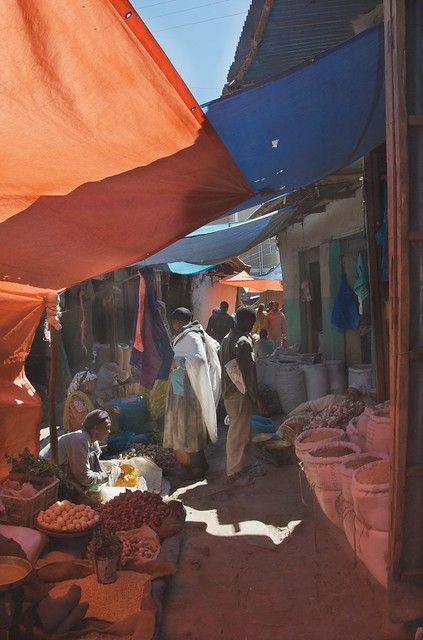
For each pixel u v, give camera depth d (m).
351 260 9.67
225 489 6.48
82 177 3.62
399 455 3.20
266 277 20.06
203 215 4.29
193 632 3.78
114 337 13.51
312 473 4.77
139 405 8.85
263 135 3.90
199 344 7.05
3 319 5.75
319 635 3.67
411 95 3.07
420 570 3.32
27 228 4.05
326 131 4.20
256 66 6.45
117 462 6.58
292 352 11.62
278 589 4.26
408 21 3.05
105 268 4.87
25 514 4.74
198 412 7.00
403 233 3.06
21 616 3.59
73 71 2.71
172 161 3.52
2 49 2.57
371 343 9.13
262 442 7.44
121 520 5.16
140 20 2.40
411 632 3.55
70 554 4.55
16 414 5.90
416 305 3.15
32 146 3.25
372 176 6.18
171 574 4.40
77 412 7.07
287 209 9.05
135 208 4.02
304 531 5.25
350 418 6.16
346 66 3.60
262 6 5.04
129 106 2.97
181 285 17.64
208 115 3.51
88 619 3.85
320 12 5.13
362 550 3.88
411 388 3.19
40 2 2.33
